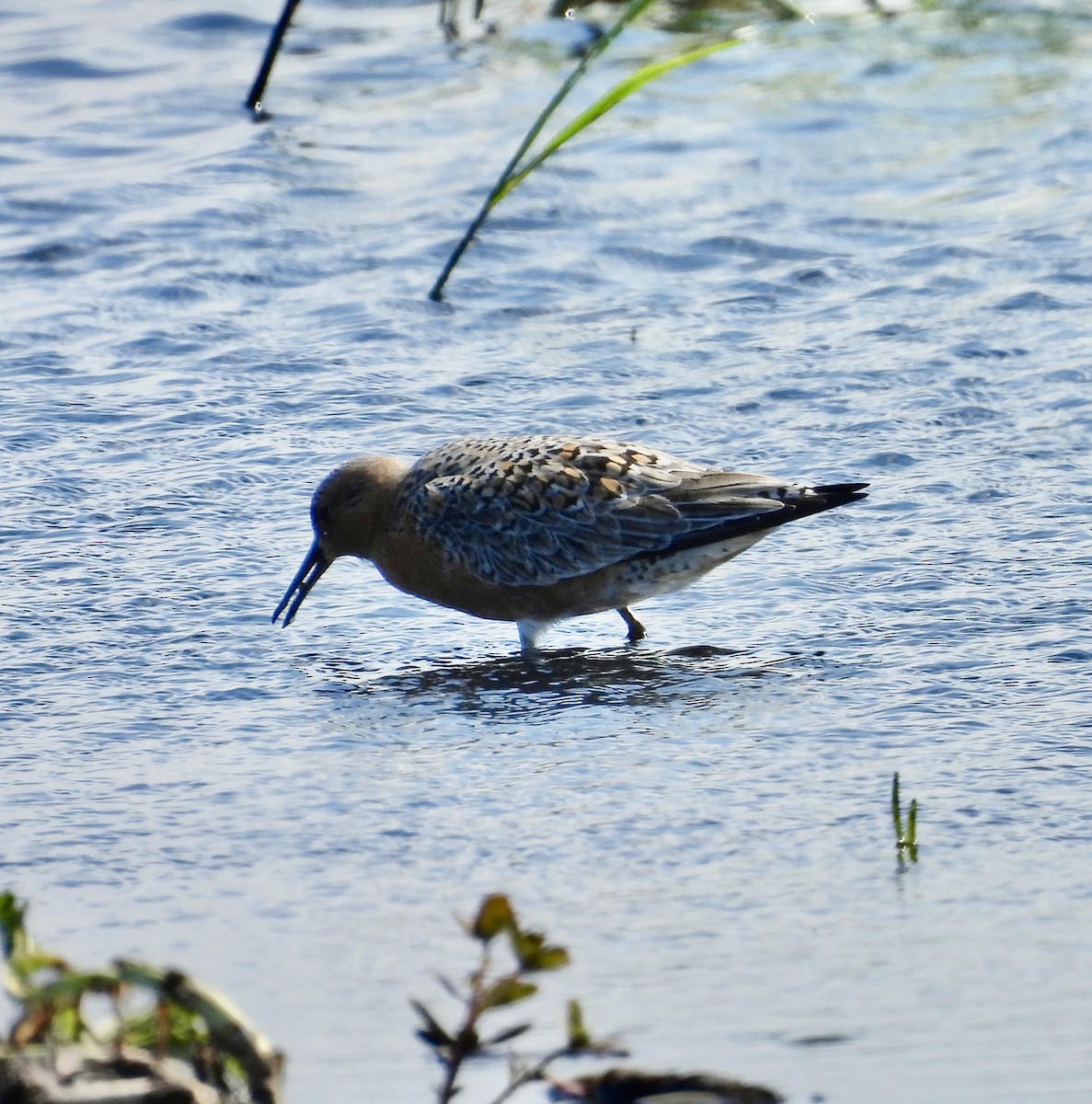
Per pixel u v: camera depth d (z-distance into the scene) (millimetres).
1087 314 16828
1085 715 10242
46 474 14336
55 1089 5891
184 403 15742
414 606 13055
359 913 8234
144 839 9031
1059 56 24594
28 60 25266
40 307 17828
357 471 12883
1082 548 12586
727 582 12695
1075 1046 6969
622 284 18281
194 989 6168
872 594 12195
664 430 14945
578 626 12602
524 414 15383
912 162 21203
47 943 7938
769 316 17328
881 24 26406
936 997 7359
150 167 21562
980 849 8734
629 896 8336
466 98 23828
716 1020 7211
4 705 10727
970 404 15156
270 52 23375
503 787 9602
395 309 17703
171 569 12828
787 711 10539
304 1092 6758
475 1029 6453
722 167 21266
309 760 10023
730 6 27125
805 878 8484
